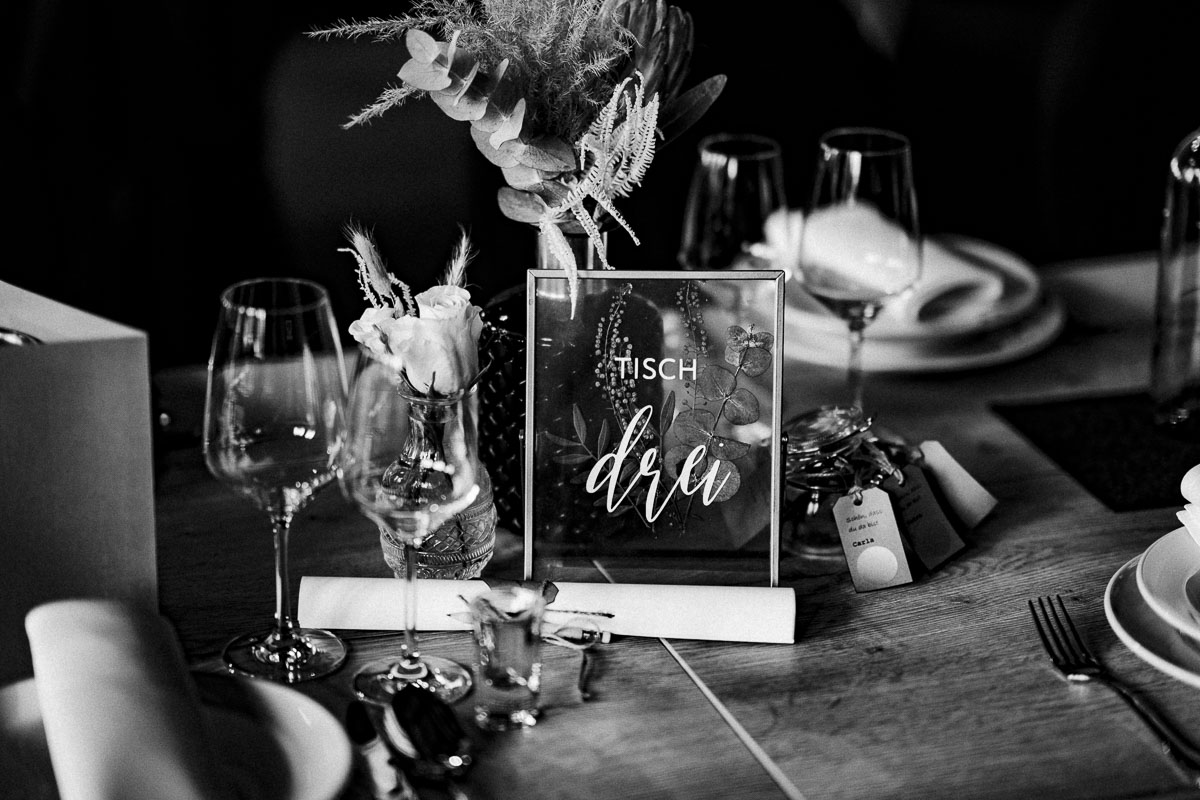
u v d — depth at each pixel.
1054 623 1.10
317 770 0.83
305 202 2.40
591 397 1.14
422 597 1.08
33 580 0.97
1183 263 1.41
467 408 0.96
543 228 1.11
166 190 2.71
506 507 1.24
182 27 2.63
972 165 3.07
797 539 1.23
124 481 0.98
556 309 1.13
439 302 1.04
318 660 1.03
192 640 1.07
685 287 1.12
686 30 1.16
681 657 1.05
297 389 0.98
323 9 2.73
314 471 1.00
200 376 1.53
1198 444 1.44
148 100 2.67
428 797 0.87
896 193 1.40
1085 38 2.86
